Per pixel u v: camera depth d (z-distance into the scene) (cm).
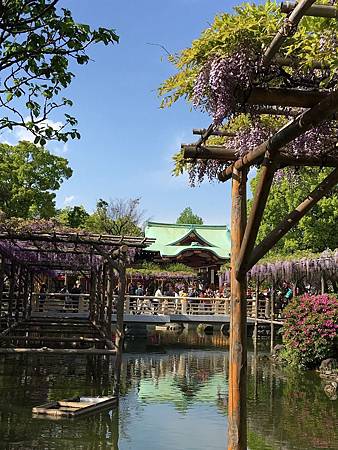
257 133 385
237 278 408
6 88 307
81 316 1919
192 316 1994
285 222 373
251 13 284
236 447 393
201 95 313
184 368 1330
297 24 247
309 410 843
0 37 275
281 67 299
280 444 646
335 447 636
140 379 1141
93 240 980
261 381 1130
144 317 1948
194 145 418
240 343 405
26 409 793
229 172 437
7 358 1367
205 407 866
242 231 418
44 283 2439
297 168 414
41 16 277
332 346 1286
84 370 1222
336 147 371
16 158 2509
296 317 1364
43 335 1719
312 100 306
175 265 3088
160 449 621
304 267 1681
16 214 2403
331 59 263
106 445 632
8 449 598
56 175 2552
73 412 755
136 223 3381
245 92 304
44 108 336
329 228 1955
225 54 297
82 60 312
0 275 1208
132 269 2873
